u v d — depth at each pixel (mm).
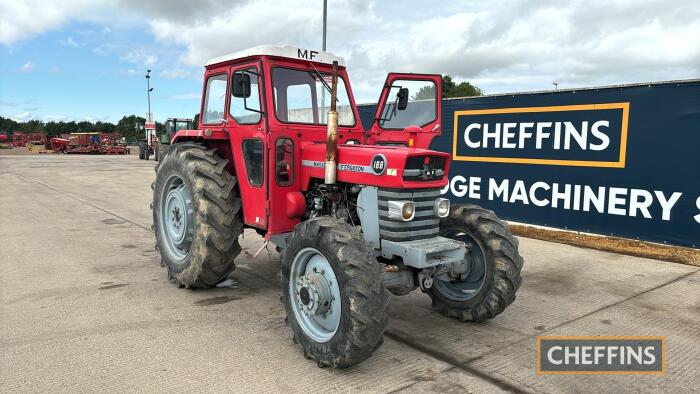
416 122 4418
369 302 2746
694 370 3072
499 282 3562
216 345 3285
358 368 3018
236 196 4309
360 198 3453
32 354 3080
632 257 5949
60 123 77312
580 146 6844
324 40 11094
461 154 8320
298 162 3934
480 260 3770
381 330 2787
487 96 7848
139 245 6219
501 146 7758
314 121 4223
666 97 6020
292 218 3943
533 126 7324
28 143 46531
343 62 4395
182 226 4449
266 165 3818
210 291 4445
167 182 4688
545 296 4484
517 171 7586
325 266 3045
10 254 5645
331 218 3148
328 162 3502
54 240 6438
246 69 4066
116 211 8984
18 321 3623
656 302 4324
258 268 5246
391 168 3211
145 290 4418
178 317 3777
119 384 2732
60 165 21750
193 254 4180
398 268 3312
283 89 4016
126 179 15164
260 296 4320
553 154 7145
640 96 6227
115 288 4457
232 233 4168
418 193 3330
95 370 2889
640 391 2814
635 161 6344
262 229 4074
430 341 3463
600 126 6617
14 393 2609
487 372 2996
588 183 6809
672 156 6031
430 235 3438
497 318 3928
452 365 3082
